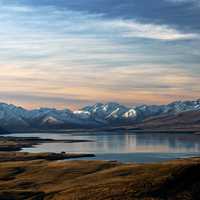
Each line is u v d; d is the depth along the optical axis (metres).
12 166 142.12
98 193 85.38
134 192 82.94
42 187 104.31
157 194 81.69
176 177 88.69
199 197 80.25
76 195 86.25
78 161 146.50
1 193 92.94
